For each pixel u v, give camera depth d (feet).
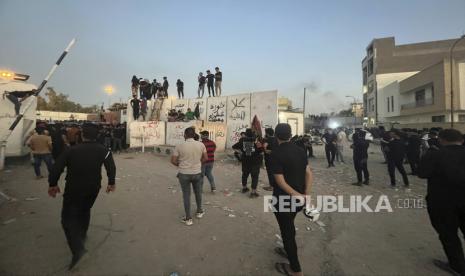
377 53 156.15
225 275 10.73
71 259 11.68
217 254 12.41
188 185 16.16
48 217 16.76
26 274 10.48
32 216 16.89
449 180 10.66
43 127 28.48
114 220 16.46
